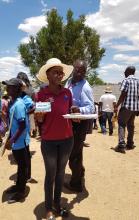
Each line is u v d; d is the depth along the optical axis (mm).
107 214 2176
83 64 2303
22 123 2199
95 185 2637
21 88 2254
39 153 3457
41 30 10516
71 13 10594
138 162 3270
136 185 2662
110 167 3084
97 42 10484
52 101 1935
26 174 2346
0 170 2951
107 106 5363
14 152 2283
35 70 10305
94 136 4531
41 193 2467
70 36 10469
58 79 1918
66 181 2633
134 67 3625
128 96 3559
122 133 3625
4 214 2166
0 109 3635
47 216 1988
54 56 10156
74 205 2285
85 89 2287
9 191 2459
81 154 2424
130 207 2279
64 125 1968
